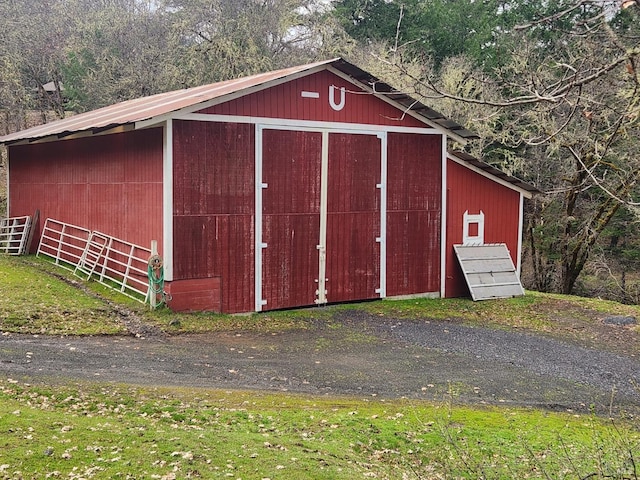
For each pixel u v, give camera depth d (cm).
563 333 1280
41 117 3206
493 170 1634
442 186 1564
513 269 1661
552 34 1811
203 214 1241
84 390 754
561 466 543
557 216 2423
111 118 1346
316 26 2938
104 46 3070
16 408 655
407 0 2894
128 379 820
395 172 1488
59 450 552
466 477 609
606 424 798
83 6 3475
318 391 853
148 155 1263
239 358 978
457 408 826
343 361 1004
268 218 1320
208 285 1255
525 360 1073
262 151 1300
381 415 775
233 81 1524
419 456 662
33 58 3066
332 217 1405
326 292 1409
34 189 1842
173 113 1183
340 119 1397
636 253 2459
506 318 1393
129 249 1351
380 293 1490
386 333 1207
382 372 959
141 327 1109
